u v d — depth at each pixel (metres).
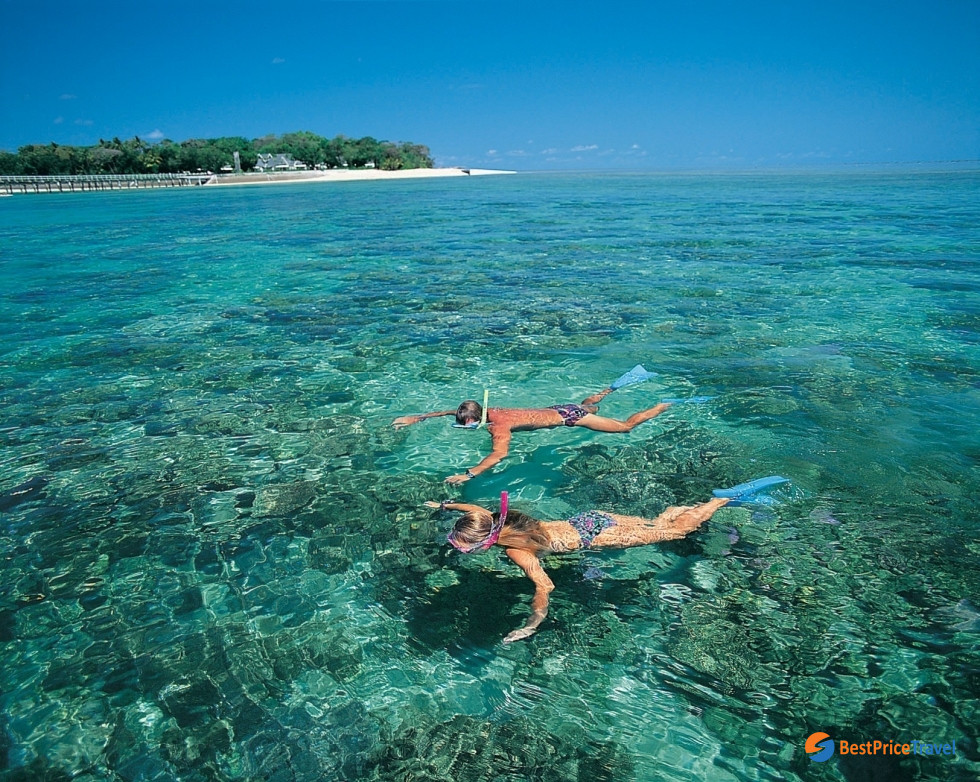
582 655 3.69
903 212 27.05
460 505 5.25
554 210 32.91
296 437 6.69
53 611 4.20
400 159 130.00
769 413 6.88
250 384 8.21
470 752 3.11
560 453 6.15
